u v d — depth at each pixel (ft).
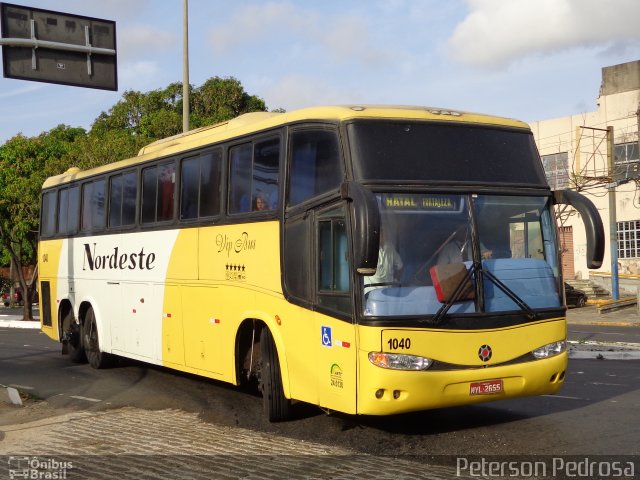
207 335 34.76
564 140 128.06
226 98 120.57
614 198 111.75
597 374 45.85
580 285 126.00
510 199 27.27
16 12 45.70
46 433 30.45
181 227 37.40
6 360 57.72
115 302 44.98
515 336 25.98
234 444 27.53
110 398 39.04
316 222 27.22
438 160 26.84
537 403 34.68
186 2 71.77
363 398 24.61
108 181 46.52
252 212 31.60
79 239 50.57
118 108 120.78
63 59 46.98
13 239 116.88
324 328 26.53
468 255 25.93
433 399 24.70
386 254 25.02
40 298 58.18
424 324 24.70
